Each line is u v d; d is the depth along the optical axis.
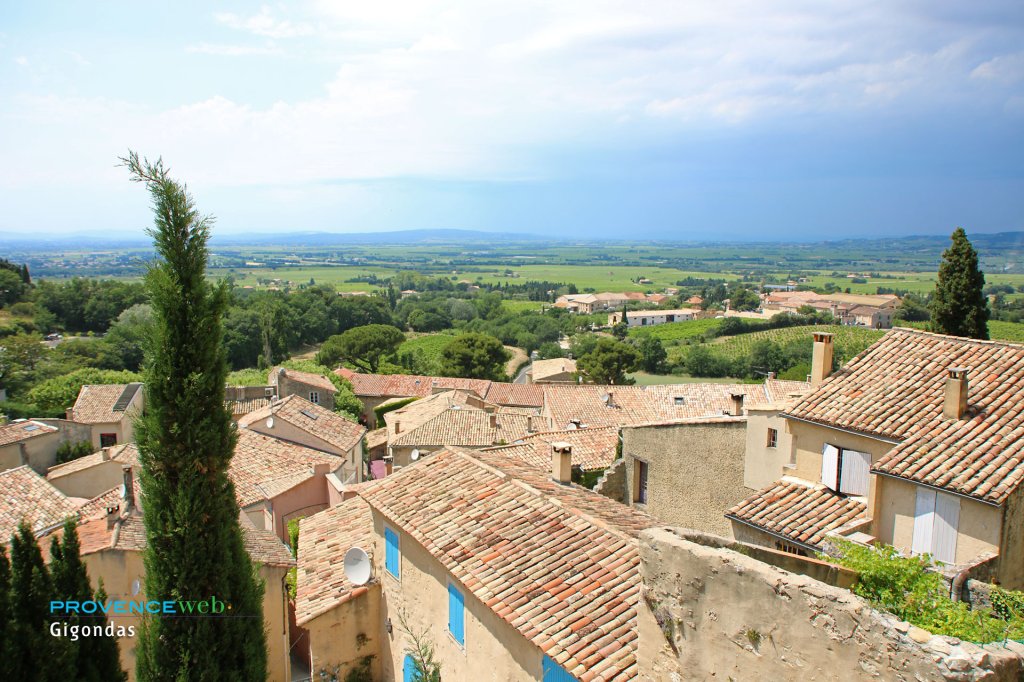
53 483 33.12
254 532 21.59
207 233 11.44
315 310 121.81
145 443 11.14
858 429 14.62
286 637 19.41
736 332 127.06
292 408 42.78
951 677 5.30
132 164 11.06
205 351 11.34
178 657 11.10
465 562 13.48
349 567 16.88
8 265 108.12
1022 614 8.63
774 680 6.59
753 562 6.96
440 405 52.94
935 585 8.34
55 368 67.94
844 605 6.08
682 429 20.70
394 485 17.58
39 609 10.98
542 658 11.02
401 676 15.94
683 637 7.53
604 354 81.81
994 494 11.35
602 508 16.12
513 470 18.38
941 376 15.14
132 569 17.36
